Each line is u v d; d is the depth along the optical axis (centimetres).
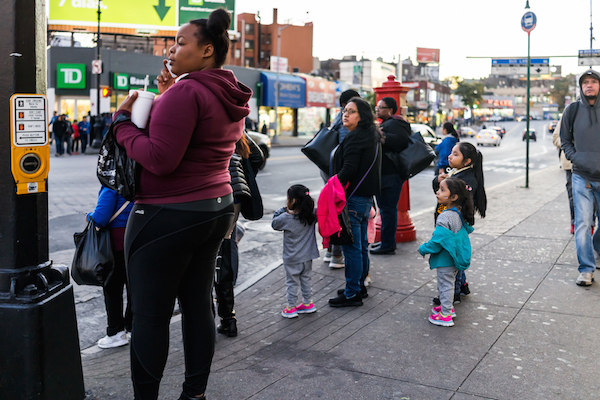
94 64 2884
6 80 244
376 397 298
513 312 443
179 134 212
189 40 236
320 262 633
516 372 331
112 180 229
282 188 1410
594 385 313
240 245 763
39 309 251
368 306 467
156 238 229
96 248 359
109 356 381
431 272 571
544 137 7219
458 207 416
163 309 240
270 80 4497
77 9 3738
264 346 382
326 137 549
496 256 629
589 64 1298
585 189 514
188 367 263
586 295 483
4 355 251
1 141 249
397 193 634
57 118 2431
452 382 317
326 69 10688
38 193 259
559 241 702
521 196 1215
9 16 243
